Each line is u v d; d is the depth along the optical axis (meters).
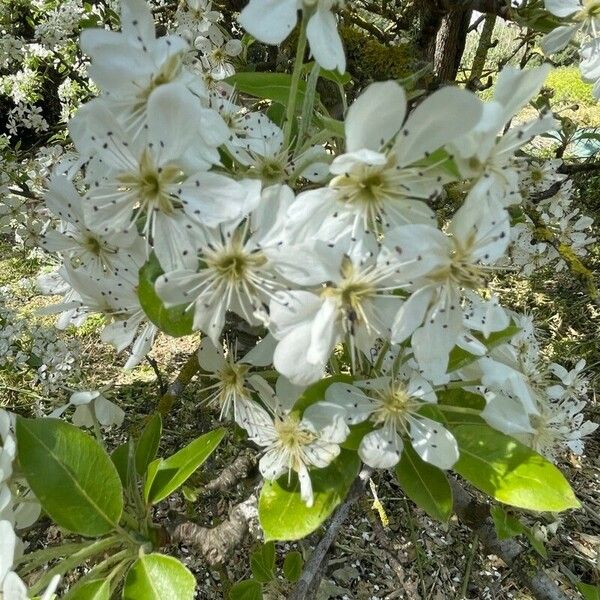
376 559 0.38
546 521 0.23
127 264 0.15
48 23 0.47
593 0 0.21
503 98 0.12
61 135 0.53
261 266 0.12
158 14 0.36
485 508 0.21
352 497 0.18
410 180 0.12
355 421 0.14
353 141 0.11
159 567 0.14
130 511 0.16
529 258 0.36
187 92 0.11
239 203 0.12
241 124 0.15
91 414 0.18
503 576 0.37
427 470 0.15
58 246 0.15
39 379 0.40
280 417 0.15
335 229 0.12
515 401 0.15
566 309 0.56
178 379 0.23
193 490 0.24
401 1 0.37
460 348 0.15
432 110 0.11
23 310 0.57
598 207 0.61
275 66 0.29
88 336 0.52
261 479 0.19
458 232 0.12
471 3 0.26
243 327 0.18
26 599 0.11
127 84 0.12
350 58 0.27
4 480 0.13
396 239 0.12
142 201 0.12
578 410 0.19
